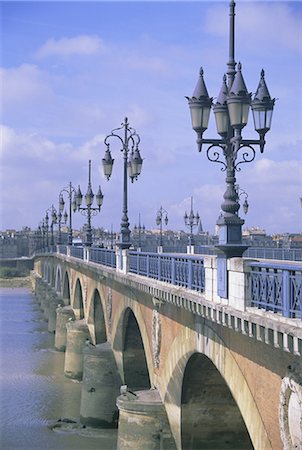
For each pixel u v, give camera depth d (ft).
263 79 51.44
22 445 110.63
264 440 47.88
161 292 72.49
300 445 40.68
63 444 111.96
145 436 82.99
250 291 47.93
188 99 54.19
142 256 87.76
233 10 52.70
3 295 425.69
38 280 387.34
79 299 204.85
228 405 77.46
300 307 39.55
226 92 53.06
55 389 152.05
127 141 102.83
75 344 164.45
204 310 56.90
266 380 47.37
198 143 53.31
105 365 123.65
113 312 123.13
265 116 50.78
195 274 61.41
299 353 39.22
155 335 84.53
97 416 123.54
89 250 155.53
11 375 167.32
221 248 51.80
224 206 52.26
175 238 370.32
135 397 85.71
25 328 259.19
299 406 40.78
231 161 52.44
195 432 77.66
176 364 74.69
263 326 43.83
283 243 168.04
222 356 57.57
